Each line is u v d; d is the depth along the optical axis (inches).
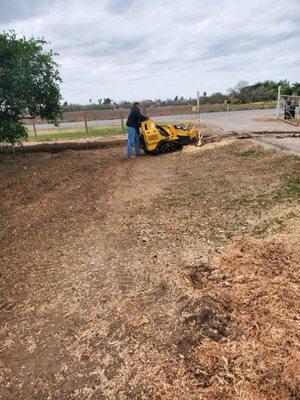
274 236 208.4
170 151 508.1
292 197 264.7
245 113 1317.7
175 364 124.6
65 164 488.7
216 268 181.0
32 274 195.9
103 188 349.7
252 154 417.7
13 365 134.1
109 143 657.0
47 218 279.9
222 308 149.5
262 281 165.2
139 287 172.2
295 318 140.2
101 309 159.2
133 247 214.4
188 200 287.7
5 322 158.6
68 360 133.2
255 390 111.6
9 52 503.5
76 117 1712.6
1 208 315.0
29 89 554.9
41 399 118.6
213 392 112.4
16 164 515.5
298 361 120.3
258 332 134.5
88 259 205.6
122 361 129.3
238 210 254.1
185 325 142.6
